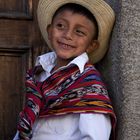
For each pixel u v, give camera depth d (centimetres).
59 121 187
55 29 192
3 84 229
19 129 190
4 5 227
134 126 188
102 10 190
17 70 229
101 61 211
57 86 188
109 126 184
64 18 189
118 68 190
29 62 228
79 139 184
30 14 228
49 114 186
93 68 192
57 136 187
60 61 197
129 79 188
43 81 191
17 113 229
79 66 188
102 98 182
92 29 191
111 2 200
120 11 188
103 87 187
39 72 202
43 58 203
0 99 228
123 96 188
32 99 190
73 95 183
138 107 188
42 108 189
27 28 229
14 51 228
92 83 185
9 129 229
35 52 230
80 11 189
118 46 190
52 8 196
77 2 190
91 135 176
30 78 198
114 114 183
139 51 188
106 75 205
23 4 229
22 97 228
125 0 187
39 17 206
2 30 227
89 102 180
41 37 230
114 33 195
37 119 192
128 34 188
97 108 179
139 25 188
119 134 190
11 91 229
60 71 189
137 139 188
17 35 228
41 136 190
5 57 228
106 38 197
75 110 181
